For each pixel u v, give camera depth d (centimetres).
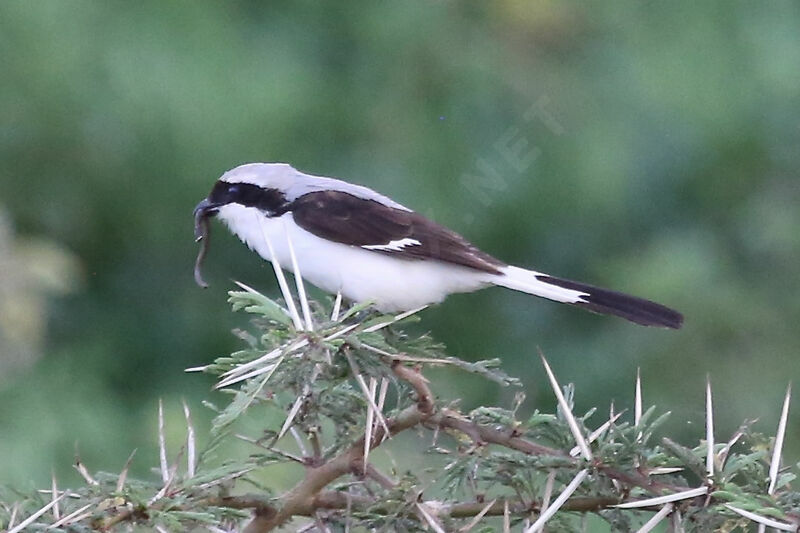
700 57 1272
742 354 1202
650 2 1283
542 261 1247
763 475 479
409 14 1234
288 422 480
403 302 721
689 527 472
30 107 1148
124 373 1219
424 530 493
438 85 1233
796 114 1282
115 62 1143
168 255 1241
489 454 495
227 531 512
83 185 1174
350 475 555
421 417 517
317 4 1225
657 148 1267
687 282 1204
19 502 490
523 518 502
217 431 454
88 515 471
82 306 1224
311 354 471
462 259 707
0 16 1145
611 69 1266
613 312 690
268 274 1249
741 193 1285
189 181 1160
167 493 489
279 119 1157
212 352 1240
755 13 1284
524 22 1245
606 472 483
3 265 1059
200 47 1158
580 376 1207
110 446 1094
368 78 1224
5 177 1164
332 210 716
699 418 1154
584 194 1223
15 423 1077
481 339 1239
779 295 1242
